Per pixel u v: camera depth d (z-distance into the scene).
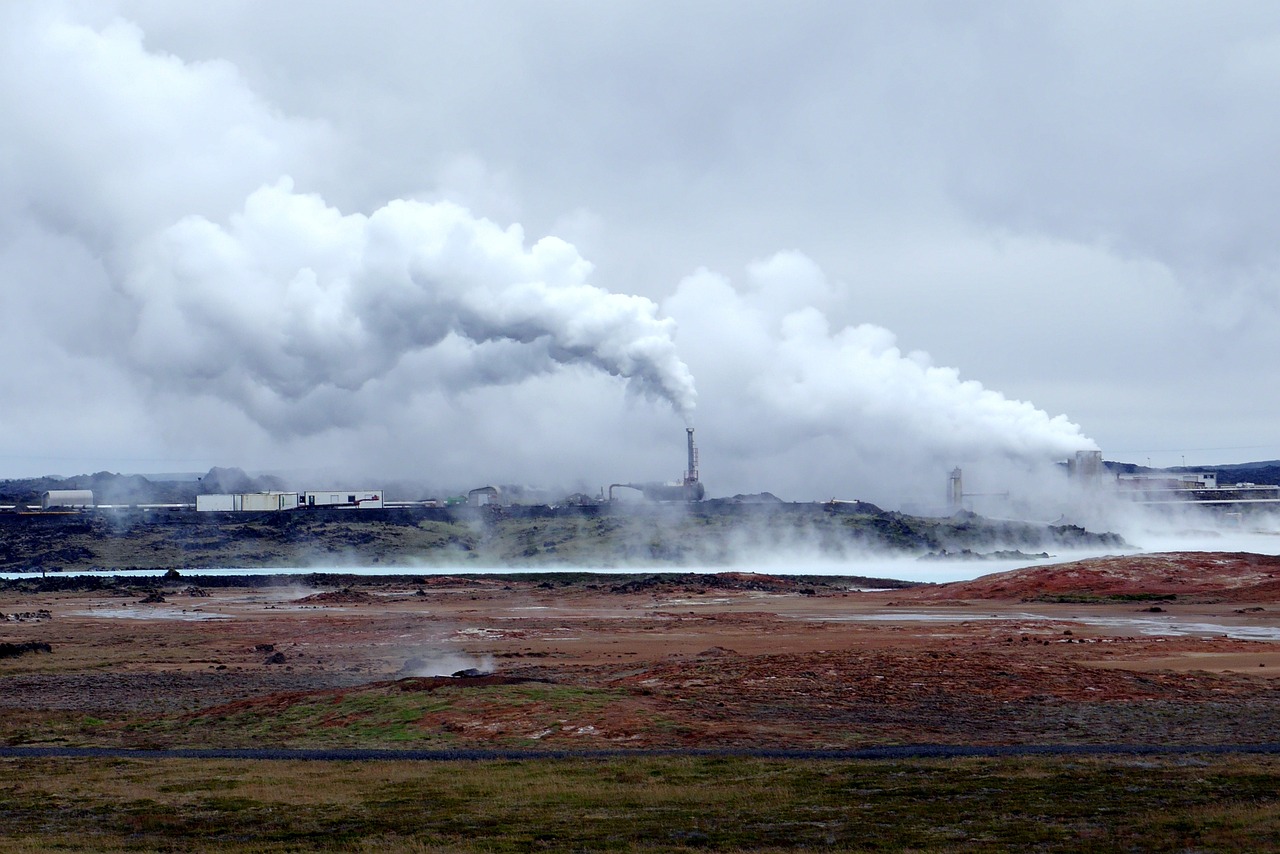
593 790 34.34
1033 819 29.30
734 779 35.72
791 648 86.12
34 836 29.92
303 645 97.38
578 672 71.06
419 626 112.88
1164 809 29.88
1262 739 43.41
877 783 34.56
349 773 38.12
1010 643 86.81
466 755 41.62
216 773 38.91
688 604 147.38
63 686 70.06
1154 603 127.56
